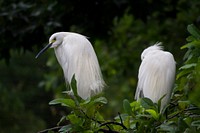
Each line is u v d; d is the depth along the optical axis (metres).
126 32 16.69
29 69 24.30
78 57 8.29
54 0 12.66
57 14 12.67
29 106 23.69
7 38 12.94
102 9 12.60
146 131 6.01
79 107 6.09
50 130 6.23
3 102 19.53
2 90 19.69
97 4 12.45
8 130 19.48
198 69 6.18
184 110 6.28
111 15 12.83
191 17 15.49
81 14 12.61
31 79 24.30
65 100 6.06
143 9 12.94
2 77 23.97
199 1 14.45
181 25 15.96
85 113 6.11
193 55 6.41
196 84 6.40
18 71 24.03
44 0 12.82
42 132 6.29
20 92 23.75
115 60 16.50
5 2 13.34
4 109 19.45
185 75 6.71
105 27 12.89
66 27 12.72
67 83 8.73
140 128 6.01
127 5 12.89
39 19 12.76
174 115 6.26
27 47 13.02
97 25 12.80
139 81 7.37
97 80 8.21
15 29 12.67
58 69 16.72
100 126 6.21
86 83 8.11
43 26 12.72
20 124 19.77
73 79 6.11
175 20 16.17
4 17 12.82
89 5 12.46
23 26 12.77
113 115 17.38
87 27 12.72
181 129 5.85
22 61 24.34
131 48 16.69
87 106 6.07
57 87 17.30
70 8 12.59
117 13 12.87
